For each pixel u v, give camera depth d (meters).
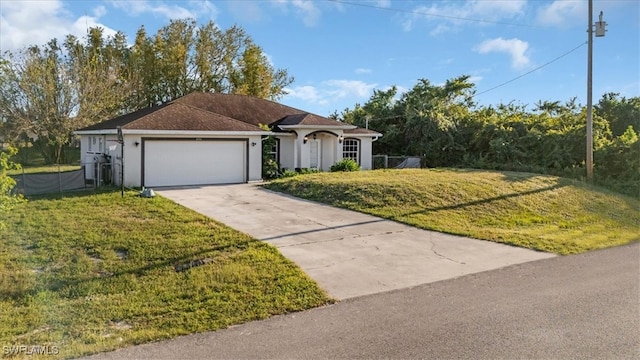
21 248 7.81
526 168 21.03
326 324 5.05
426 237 9.70
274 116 24.17
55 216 10.36
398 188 14.09
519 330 4.86
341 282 6.61
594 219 12.58
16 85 29.12
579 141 20.83
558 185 16.28
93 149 20.95
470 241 9.45
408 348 4.42
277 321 5.14
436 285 6.54
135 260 7.23
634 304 5.70
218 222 10.28
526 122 23.92
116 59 36.28
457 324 5.04
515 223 11.56
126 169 16.03
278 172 21.06
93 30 38.78
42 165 28.72
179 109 18.58
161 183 16.78
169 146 16.83
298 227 10.23
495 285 6.55
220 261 7.30
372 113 29.95
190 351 4.34
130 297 5.72
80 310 5.29
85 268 6.80
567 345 4.49
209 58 41.25
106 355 4.23
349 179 16.00
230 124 18.44
